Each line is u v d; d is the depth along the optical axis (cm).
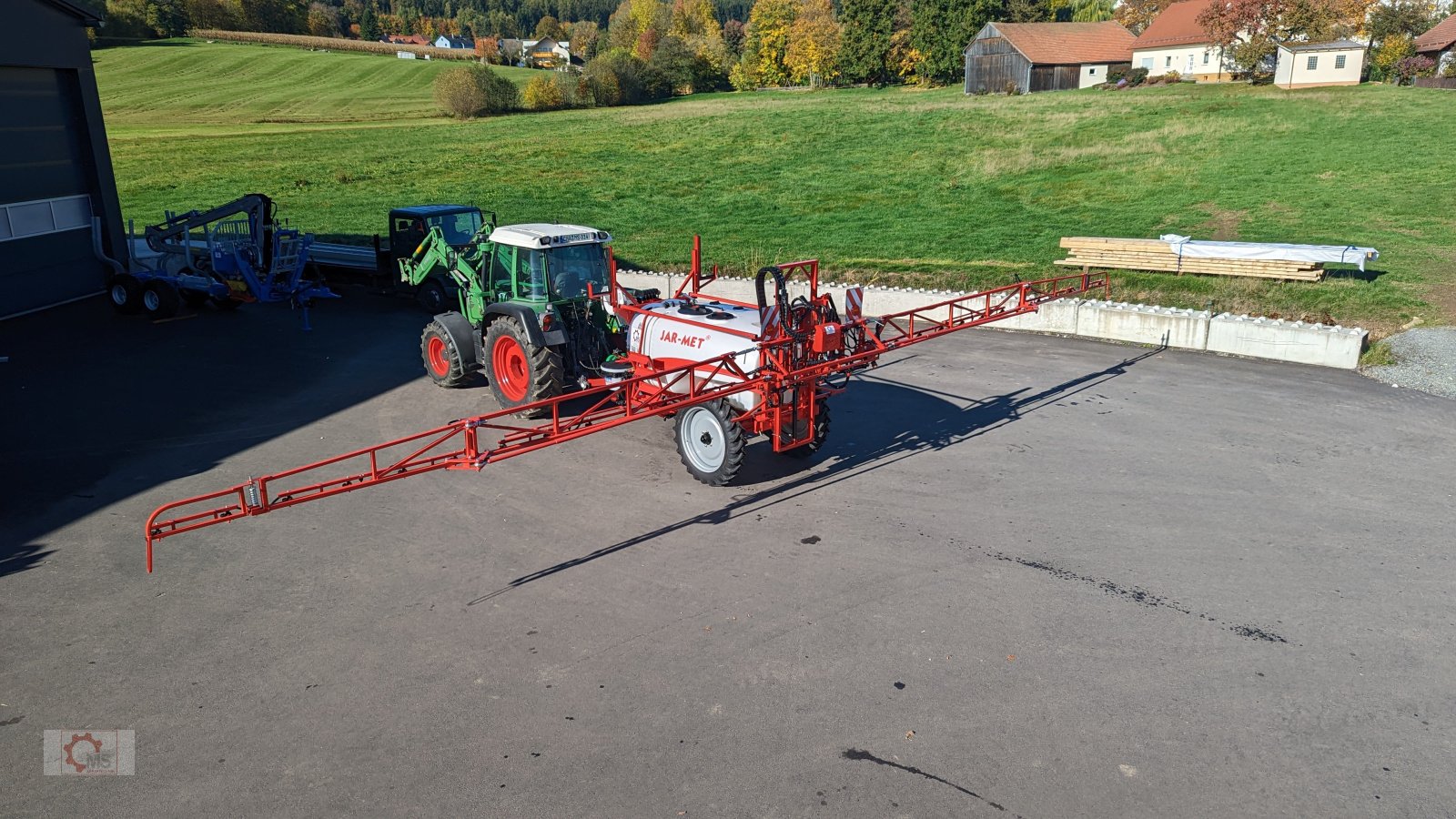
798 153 4050
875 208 2925
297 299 1808
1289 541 861
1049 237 2350
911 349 1608
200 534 889
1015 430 1176
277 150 4541
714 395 860
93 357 1519
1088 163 3284
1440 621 723
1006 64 5716
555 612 744
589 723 602
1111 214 2564
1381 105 3759
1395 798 536
